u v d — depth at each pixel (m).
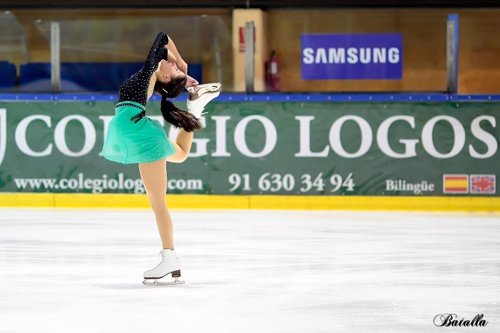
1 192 29.08
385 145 28.67
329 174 28.77
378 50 29.02
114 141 15.30
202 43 29.42
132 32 29.34
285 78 29.28
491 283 15.45
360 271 16.75
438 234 22.39
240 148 28.78
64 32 29.34
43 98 29.00
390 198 28.67
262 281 15.60
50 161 28.98
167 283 15.36
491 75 29.69
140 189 28.75
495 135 28.61
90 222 24.69
